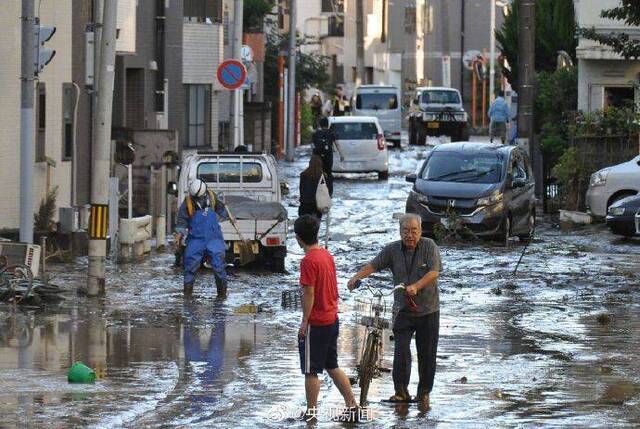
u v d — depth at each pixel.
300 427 25.52
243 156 56.50
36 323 37.81
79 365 29.55
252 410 27.02
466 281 47.91
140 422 25.81
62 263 52.19
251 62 93.88
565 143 76.50
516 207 61.16
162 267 51.91
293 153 117.31
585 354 33.50
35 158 54.78
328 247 57.94
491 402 27.67
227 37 109.25
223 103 107.88
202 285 46.81
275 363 32.16
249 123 111.25
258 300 43.41
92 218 43.38
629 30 82.81
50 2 57.62
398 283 27.45
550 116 86.19
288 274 50.62
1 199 53.09
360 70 195.00
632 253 56.56
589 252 57.12
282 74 122.75
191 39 94.38
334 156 98.88
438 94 145.25
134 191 68.06
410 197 61.56
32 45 44.50
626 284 47.22
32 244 42.50
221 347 34.34
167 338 35.62
